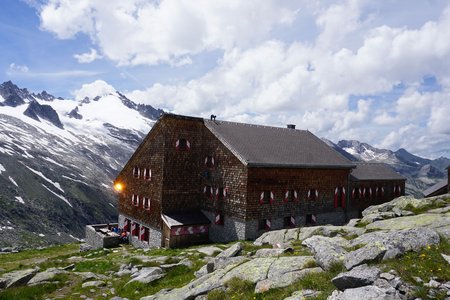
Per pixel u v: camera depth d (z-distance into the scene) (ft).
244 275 39.55
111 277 72.49
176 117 121.39
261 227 111.24
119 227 147.33
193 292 40.60
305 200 122.62
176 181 121.60
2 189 518.37
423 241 35.60
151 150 126.62
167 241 113.91
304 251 46.47
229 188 113.29
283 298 31.81
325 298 28.96
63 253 133.08
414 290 27.14
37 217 492.95
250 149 115.65
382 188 157.69
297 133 150.20
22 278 70.08
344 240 44.34
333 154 139.95
